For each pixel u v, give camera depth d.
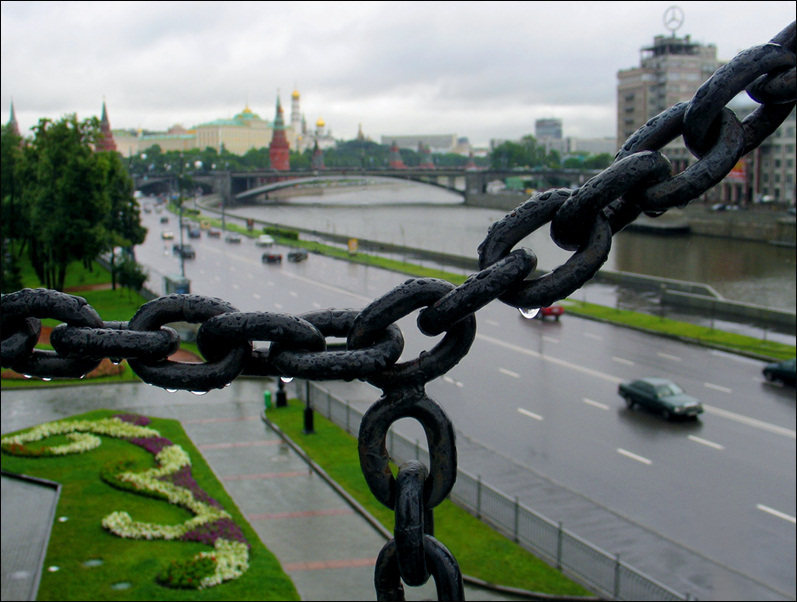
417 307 2.27
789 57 2.01
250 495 22.70
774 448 25.66
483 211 88.00
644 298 53.16
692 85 108.50
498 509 20.56
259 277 48.44
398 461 22.52
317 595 17.23
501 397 31.50
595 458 24.86
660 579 17.25
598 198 2.07
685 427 27.81
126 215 59.56
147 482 23.11
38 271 50.88
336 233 58.78
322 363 2.25
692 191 2.08
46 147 48.41
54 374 2.52
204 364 2.44
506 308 51.28
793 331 42.53
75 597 16.84
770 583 17.12
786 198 95.38
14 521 20.94
